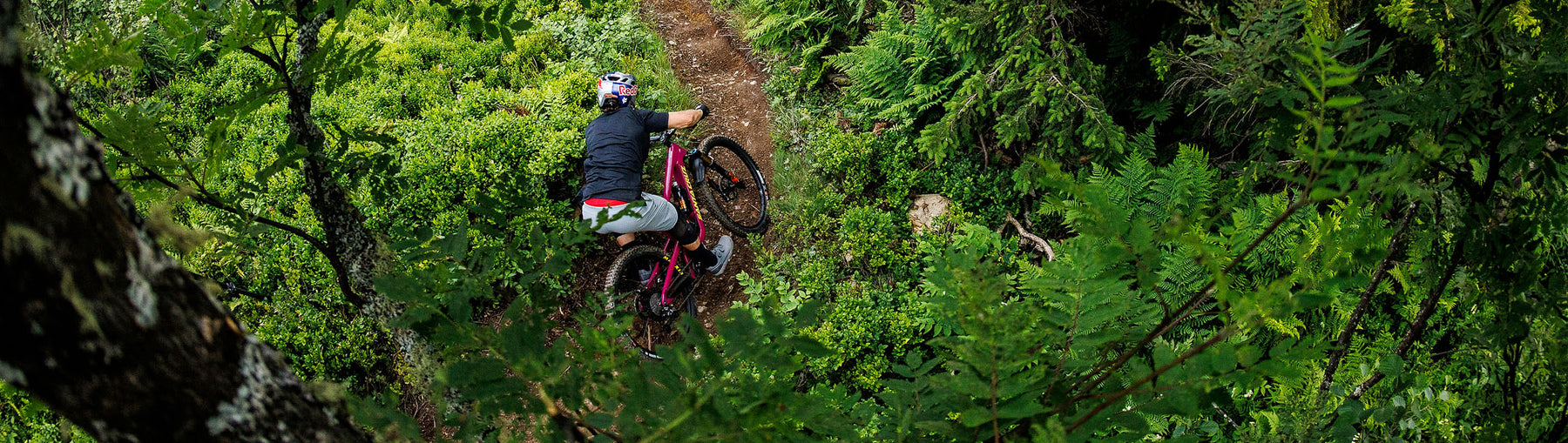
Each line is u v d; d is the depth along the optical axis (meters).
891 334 5.98
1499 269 2.49
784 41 8.34
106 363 1.04
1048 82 6.34
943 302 1.76
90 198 1.00
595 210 5.20
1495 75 2.36
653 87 8.02
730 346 1.62
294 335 5.66
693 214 5.92
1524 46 2.46
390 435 1.55
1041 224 6.89
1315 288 1.56
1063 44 6.34
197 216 5.65
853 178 7.12
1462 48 2.60
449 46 8.19
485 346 1.68
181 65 7.50
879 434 1.85
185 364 1.13
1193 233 1.50
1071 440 1.61
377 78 7.70
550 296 1.80
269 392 1.27
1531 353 2.48
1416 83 2.60
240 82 7.52
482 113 7.27
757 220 6.84
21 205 0.90
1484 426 2.51
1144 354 1.92
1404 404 3.01
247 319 5.67
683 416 1.40
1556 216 2.38
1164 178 6.00
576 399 1.65
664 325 5.98
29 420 4.62
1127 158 6.39
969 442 1.65
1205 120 6.52
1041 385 1.63
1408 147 2.46
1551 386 2.38
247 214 2.37
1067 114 6.36
